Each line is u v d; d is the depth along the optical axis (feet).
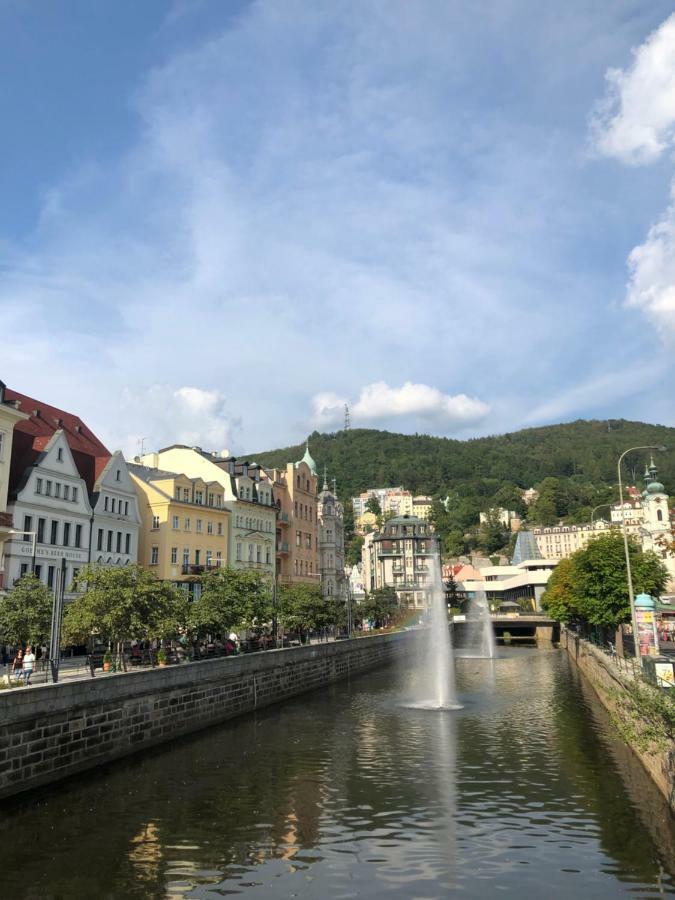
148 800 85.92
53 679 98.89
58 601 102.99
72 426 236.84
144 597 128.06
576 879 62.54
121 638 125.39
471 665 280.10
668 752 82.02
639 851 68.85
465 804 84.53
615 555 201.87
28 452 191.11
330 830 75.51
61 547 192.13
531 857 67.67
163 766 103.24
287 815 80.43
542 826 76.48
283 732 131.13
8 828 75.41
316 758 108.88
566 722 140.67
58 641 102.27
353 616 332.19
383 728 135.13
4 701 82.38
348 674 232.53
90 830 75.05
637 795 87.56
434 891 60.29
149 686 115.65
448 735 127.54
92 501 211.20
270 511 301.02
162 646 148.77
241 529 277.23
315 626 230.48
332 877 63.26
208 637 176.24
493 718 146.51
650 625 139.85
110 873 64.18
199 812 81.35
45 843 71.31
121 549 222.07
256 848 70.28
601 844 70.95
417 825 77.15
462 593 514.27
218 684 140.97
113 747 104.68
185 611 151.84
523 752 112.78
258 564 287.07
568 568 287.28
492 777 97.09
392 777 97.25
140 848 70.13
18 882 62.23
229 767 102.89
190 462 280.31
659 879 62.28
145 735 113.60
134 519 230.27
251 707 156.15
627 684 101.24
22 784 85.35
